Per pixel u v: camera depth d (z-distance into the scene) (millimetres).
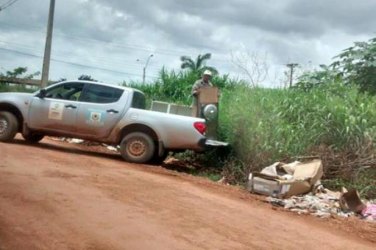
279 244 6465
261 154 11883
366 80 16484
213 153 13250
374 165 11594
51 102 12773
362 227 8328
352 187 11164
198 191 9344
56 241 5344
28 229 5602
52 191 7488
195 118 12133
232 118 12883
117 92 12625
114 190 8195
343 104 12906
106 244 5469
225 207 8227
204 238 6211
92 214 6547
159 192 8594
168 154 13594
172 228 6449
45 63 25906
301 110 13055
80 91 12797
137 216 6770
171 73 20312
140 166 11758
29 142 13938
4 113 13039
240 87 14156
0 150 11039
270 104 12852
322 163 11461
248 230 6934
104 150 14906
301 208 9133
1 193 6969
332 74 16156
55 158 10891
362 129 12070
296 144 11977
